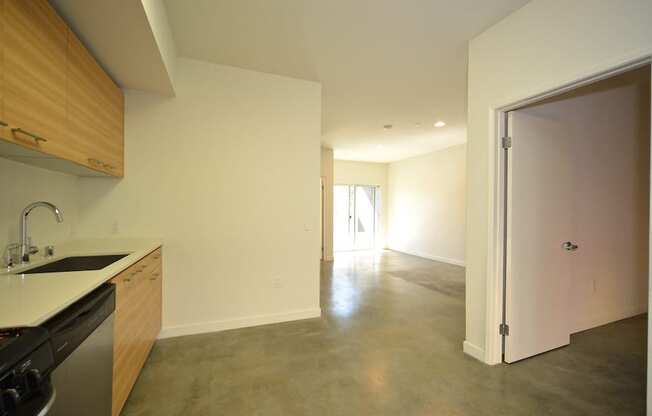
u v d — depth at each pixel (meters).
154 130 2.57
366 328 2.87
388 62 2.70
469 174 2.33
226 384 1.93
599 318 2.94
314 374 2.05
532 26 1.89
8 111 1.07
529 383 1.96
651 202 1.38
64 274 1.35
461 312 3.34
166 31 2.07
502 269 2.19
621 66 1.50
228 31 2.24
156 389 1.86
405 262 6.60
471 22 2.12
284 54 2.57
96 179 2.44
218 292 2.77
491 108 2.14
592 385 1.94
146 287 2.06
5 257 1.58
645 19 1.41
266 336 2.66
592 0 1.60
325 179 6.75
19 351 0.72
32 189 1.85
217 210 2.75
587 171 2.78
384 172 8.67
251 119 2.86
